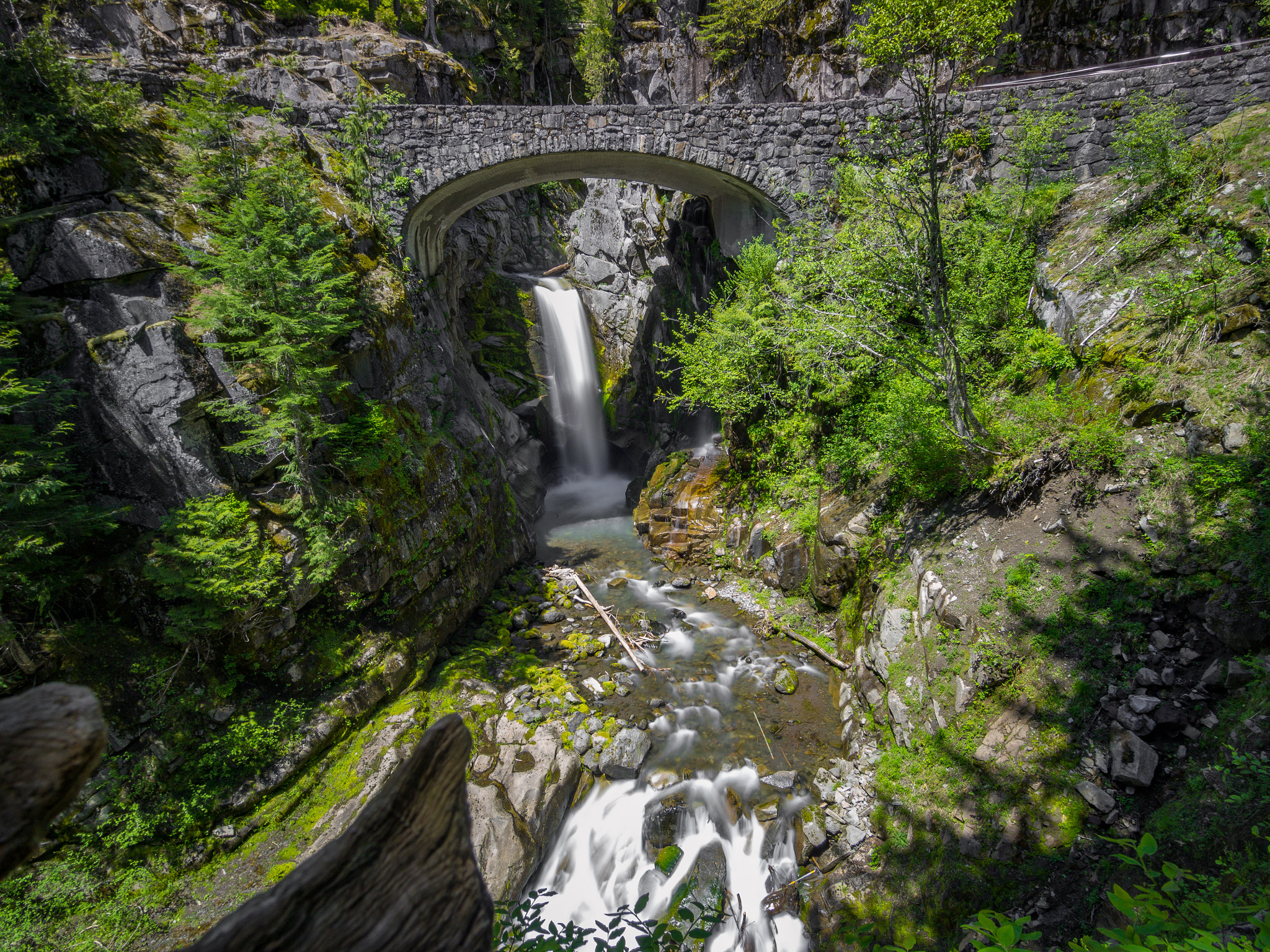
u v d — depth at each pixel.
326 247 11.88
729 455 20.45
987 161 16.66
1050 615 9.10
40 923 8.20
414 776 1.27
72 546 10.12
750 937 8.77
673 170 20.06
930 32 9.52
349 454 12.72
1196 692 7.58
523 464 23.61
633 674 13.91
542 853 9.96
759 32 26.03
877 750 10.48
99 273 10.77
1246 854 5.77
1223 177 11.48
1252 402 8.82
